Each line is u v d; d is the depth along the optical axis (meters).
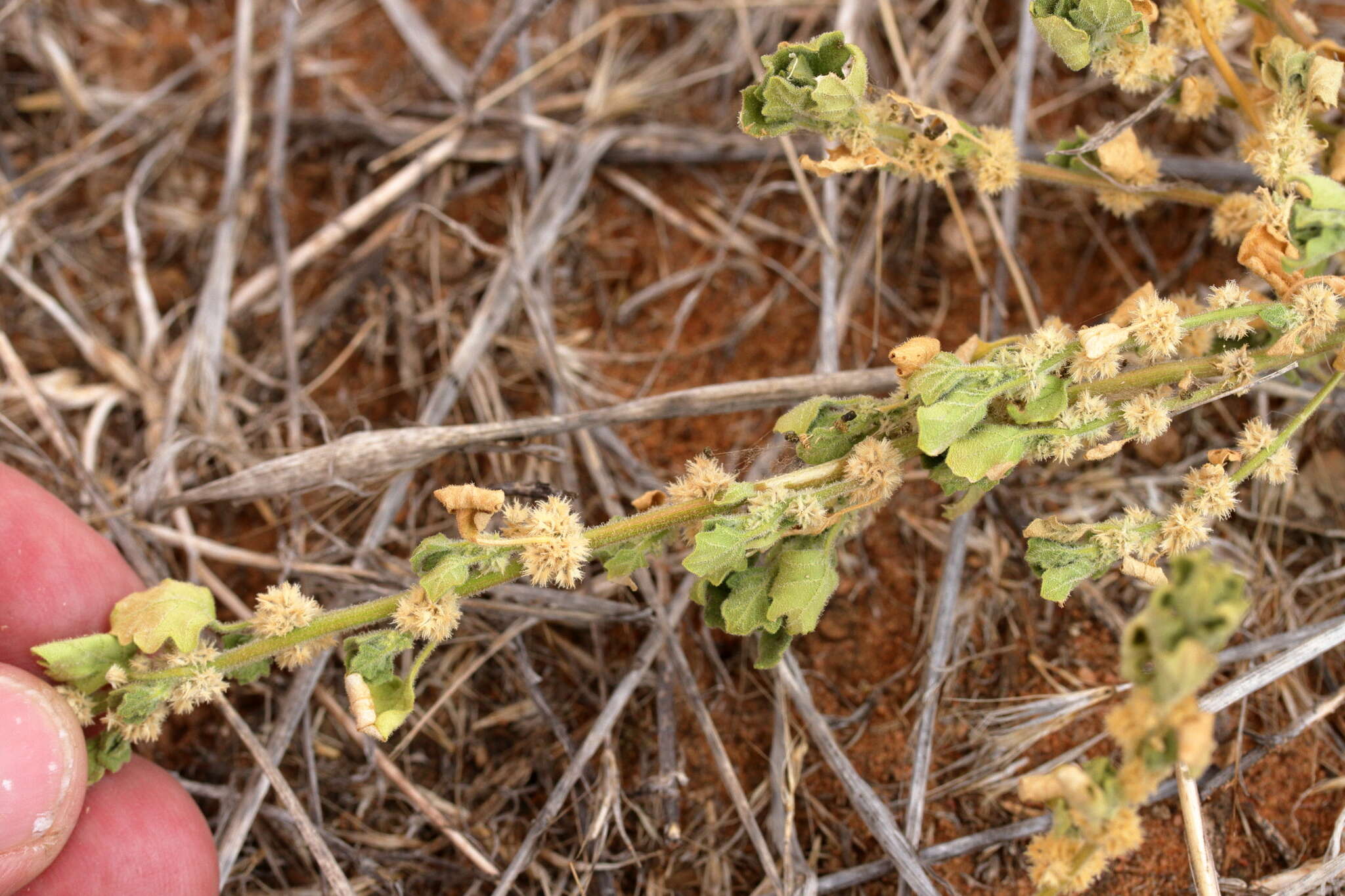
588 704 2.26
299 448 2.42
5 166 2.81
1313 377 2.21
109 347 2.66
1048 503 2.32
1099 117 2.69
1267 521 2.25
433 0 2.98
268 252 2.75
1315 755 2.05
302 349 2.63
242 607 2.26
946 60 2.71
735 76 2.81
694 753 2.20
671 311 2.65
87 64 2.97
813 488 1.57
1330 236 1.46
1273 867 1.96
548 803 2.02
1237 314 1.47
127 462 2.54
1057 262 2.56
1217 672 2.13
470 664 2.27
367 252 2.67
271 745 2.07
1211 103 1.85
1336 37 2.58
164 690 1.53
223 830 2.07
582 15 2.92
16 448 2.37
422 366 2.60
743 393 2.17
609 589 2.24
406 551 2.34
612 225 2.74
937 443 1.42
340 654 2.25
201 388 2.51
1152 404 1.48
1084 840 1.17
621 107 2.76
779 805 2.04
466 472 2.45
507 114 2.74
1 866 1.45
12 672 1.50
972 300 2.54
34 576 1.79
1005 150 1.75
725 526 1.49
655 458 2.46
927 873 1.95
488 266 2.67
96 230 2.80
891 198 2.55
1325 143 1.65
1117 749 2.05
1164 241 2.54
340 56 2.96
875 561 2.33
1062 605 2.22
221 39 3.00
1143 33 1.63
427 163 2.71
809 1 2.79
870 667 2.25
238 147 2.71
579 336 2.63
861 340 2.54
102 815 1.72
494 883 2.11
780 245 2.67
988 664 2.21
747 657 2.24
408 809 2.21
